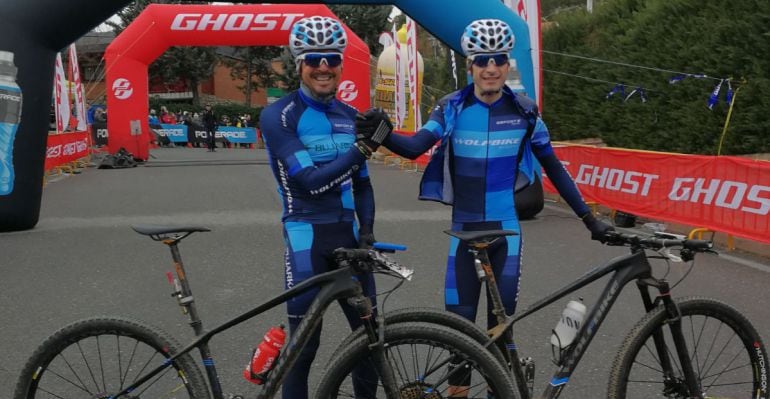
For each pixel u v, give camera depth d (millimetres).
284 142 2436
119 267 5559
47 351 2393
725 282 5016
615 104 10883
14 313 4305
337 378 2252
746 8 8227
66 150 14719
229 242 6570
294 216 2568
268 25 15812
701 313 2611
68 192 10859
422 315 2361
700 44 8859
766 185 5762
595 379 3266
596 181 8398
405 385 2316
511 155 2816
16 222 7152
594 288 4828
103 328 2404
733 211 6156
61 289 4879
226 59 37344
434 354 2375
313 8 15938
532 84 8430
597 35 12016
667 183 7078
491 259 2818
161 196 10211
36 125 7293
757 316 4168
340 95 16359
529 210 7812
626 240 2574
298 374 2572
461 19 8211
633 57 10359
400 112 16812
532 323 4074
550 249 6230
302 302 2463
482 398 2408
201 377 2383
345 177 2340
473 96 2854
